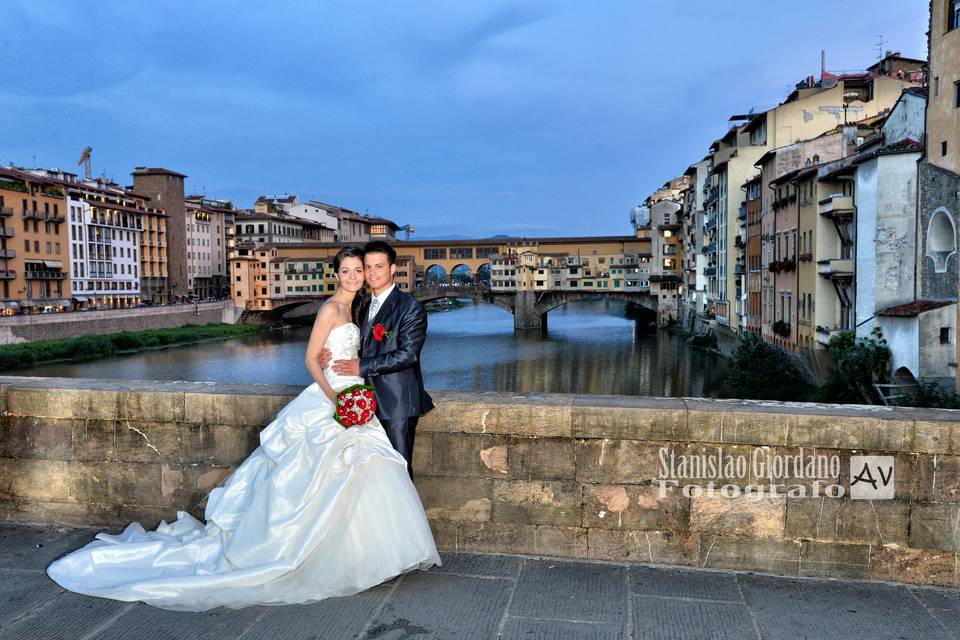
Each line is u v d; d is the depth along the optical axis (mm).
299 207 156375
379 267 4793
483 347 76375
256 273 113312
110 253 97875
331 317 4730
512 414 5090
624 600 4398
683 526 4926
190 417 5641
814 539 4777
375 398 4664
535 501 5113
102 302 95625
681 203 96188
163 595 4281
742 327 51688
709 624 4102
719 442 4844
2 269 77625
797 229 36750
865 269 28312
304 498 4422
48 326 71562
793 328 37719
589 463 5023
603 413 4965
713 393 44750
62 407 5805
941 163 24734
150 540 5008
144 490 5754
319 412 4648
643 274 106500
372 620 4117
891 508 4691
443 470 5223
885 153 26641
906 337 25062
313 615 4168
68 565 4688
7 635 3945
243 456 5590
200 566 4539
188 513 5574
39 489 5898
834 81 54219
